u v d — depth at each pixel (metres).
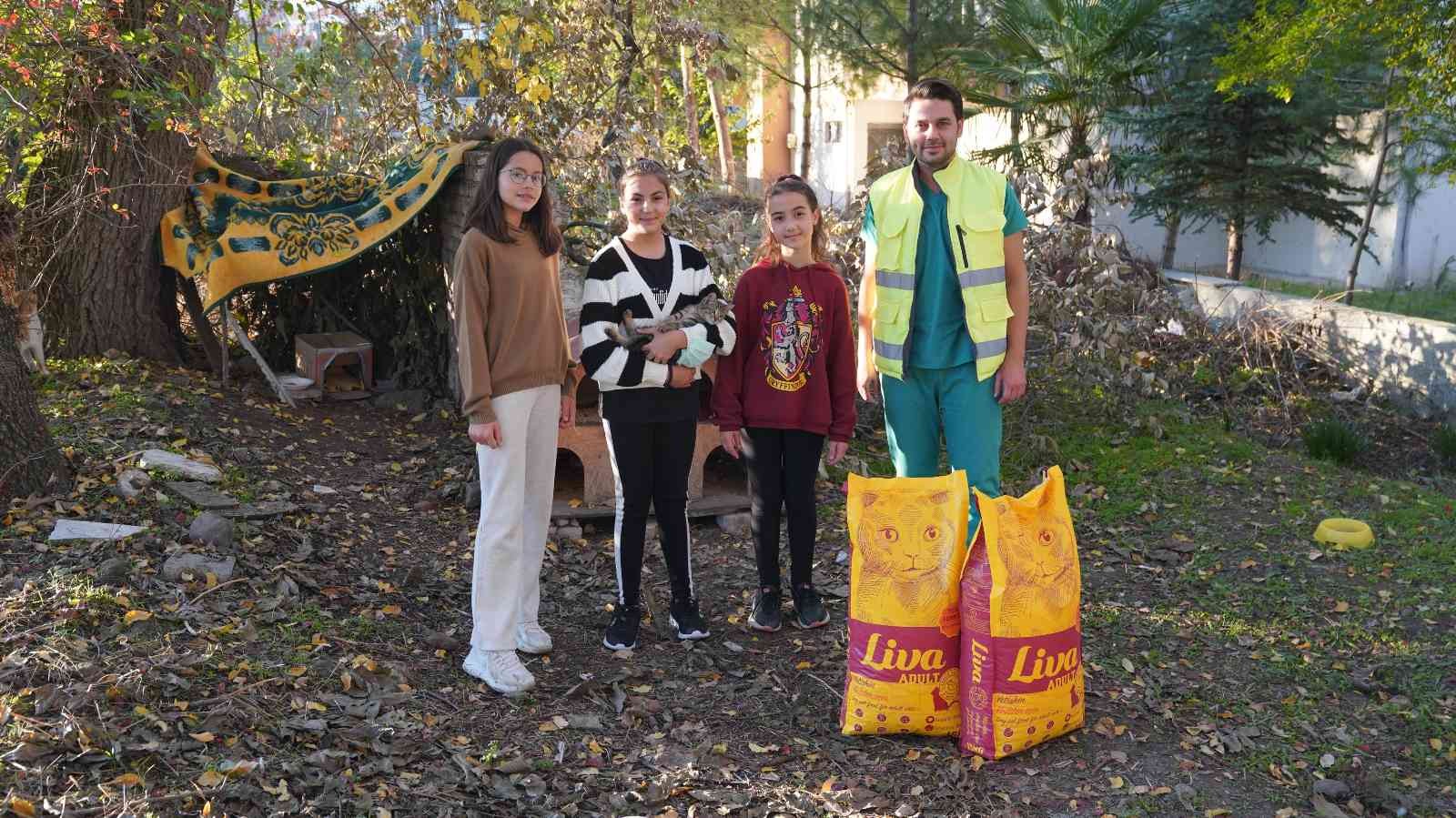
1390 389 7.41
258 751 2.84
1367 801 3.04
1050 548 3.14
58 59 5.67
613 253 3.68
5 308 4.24
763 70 16.34
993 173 3.70
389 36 7.62
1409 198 9.28
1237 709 3.54
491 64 7.19
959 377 3.77
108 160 6.09
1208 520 5.30
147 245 6.29
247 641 3.41
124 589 3.54
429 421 6.28
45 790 2.52
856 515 3.27
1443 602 4.32
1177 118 9.48
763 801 2.94
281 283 6.98
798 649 3.92
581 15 7.39
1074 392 6.87
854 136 19.03
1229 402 7.24
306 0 7.32
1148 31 9.75
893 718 3.23
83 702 2.84
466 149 6.21
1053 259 6.62
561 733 3.24
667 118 8.48
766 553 4.01
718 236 6.37
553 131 7.24
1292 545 4.97
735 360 3.89
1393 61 6.97
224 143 7.80
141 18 6.00
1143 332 6.73
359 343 6.68
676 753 3.15
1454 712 3.51
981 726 3.14
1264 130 9.38
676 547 3.91
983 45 11.42
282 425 5.83
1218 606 4.36
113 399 5.45
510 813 2.79
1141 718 3.46
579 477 5.46
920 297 3.78
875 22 12.22
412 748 3.01
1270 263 11.66
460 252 3.31
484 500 3.45
